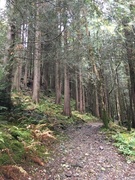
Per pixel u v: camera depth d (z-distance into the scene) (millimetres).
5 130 8109
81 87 27781
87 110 34250
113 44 12516
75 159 7309
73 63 13258
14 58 11492
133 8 7477
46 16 10008
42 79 31578
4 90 11508
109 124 13750
